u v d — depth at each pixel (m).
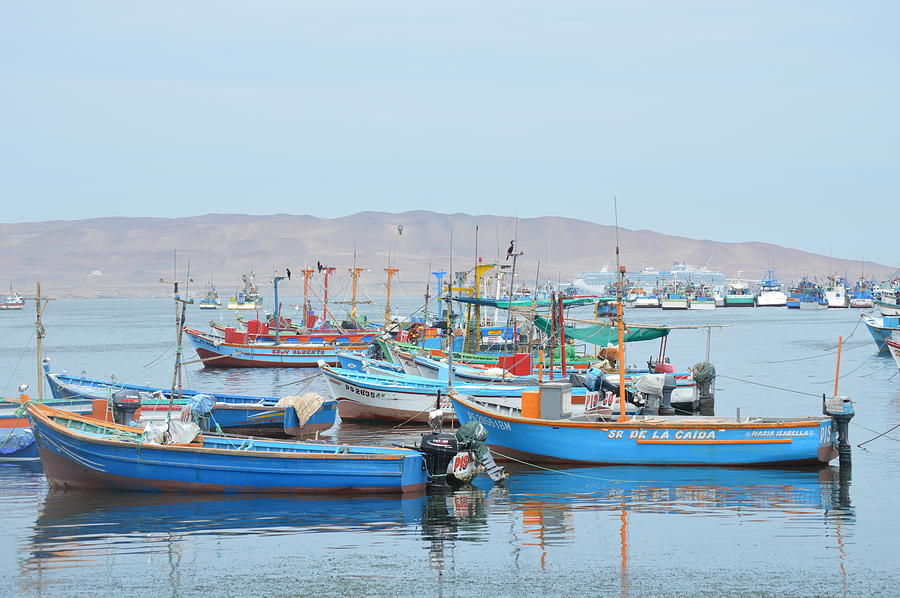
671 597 24.14
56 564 26.64
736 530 29.77
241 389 74.50
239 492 34.16
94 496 34.44
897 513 31.69
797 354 119.81
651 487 35.41
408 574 25.80
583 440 38.62
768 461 38.12
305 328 107.69
